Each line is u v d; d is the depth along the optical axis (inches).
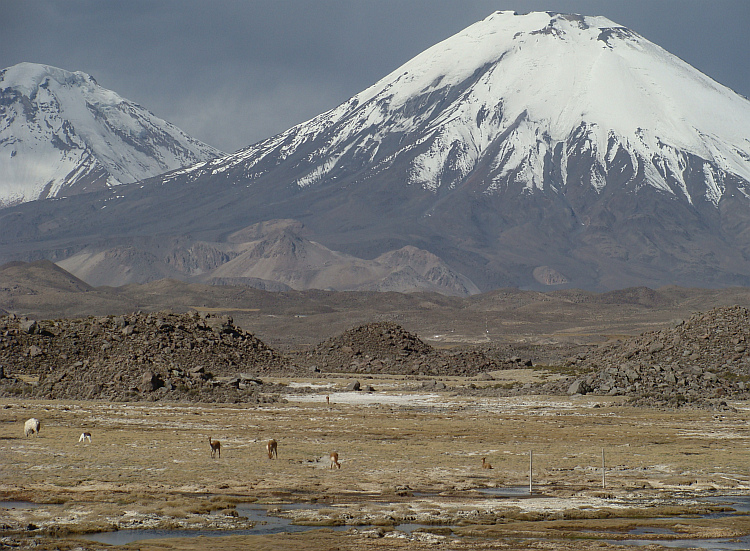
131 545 3695.9
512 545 3853.3
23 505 4490.7
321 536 3912.4
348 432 7775.6
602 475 5629.9
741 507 4753.9
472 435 7741.1
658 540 3978.8
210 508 4451.3
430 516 4362.7
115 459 5876.0
